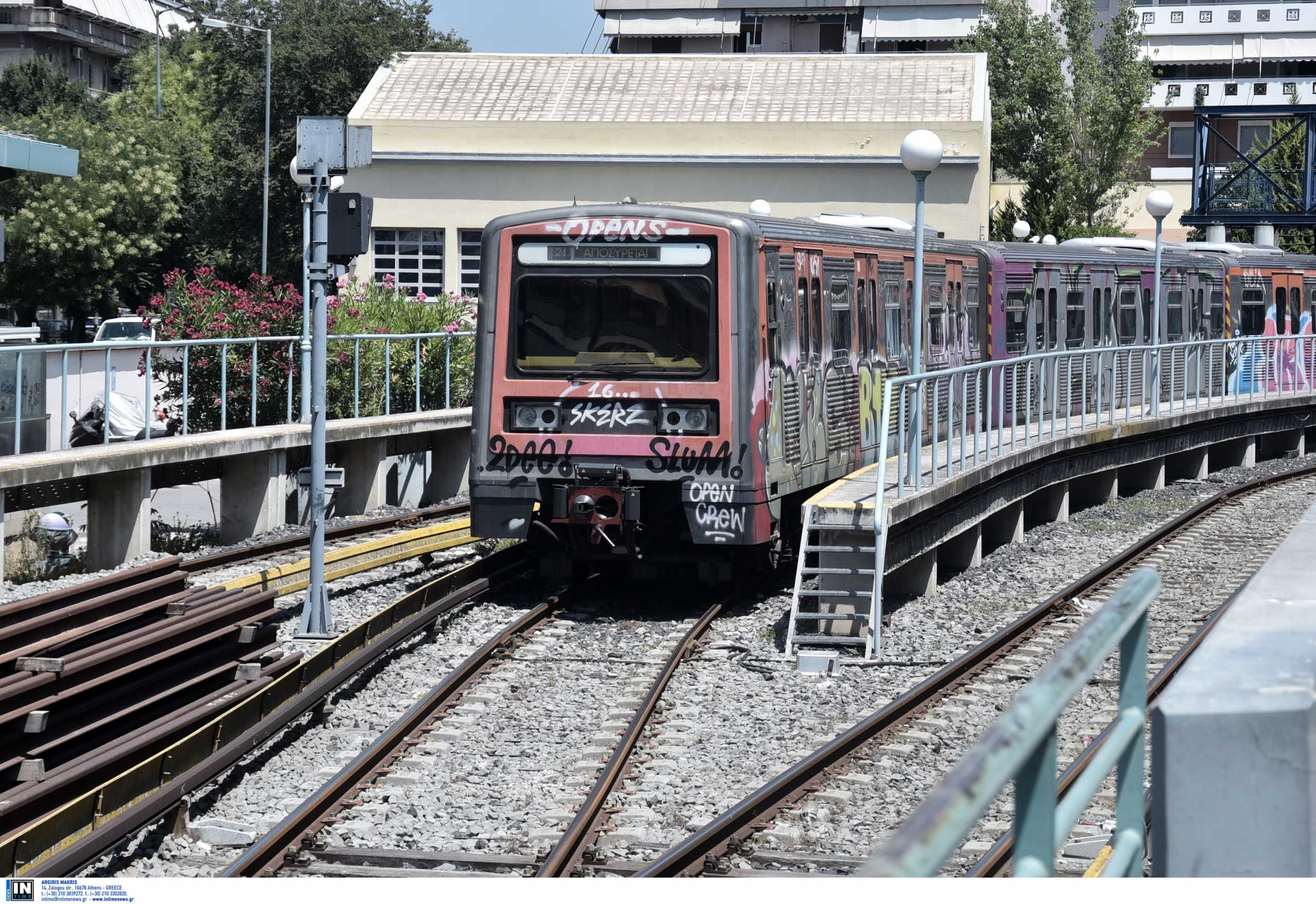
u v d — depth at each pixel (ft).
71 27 639.76
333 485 89.40
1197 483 176.76
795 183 236.84
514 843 55.01
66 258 401.70
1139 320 181.06
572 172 238.89
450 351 160.45
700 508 94.99
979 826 57.26
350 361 149.18
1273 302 216.13
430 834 56.18
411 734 69.05
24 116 466.29
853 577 91.40
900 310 124.16
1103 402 164.86
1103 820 58.03
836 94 252.42
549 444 97.09
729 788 61.77
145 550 113.80
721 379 94.32
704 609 100.32
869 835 56.70
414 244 243.19
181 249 456.45
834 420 109.81
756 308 95.25
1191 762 20.04
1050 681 16.31
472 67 264.52
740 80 259.60
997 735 14.61
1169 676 78.13
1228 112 257.55
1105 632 18.53
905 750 67.00
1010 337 151.23
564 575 102.06
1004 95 309.83
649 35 518.37
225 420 125.18
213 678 70.54
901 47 506.89
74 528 130.21
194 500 177.47
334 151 89.30
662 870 49.32
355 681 79.00
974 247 146.20
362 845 54.75
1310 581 27.32
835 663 83.15
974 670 82.53
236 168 352.69
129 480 112.47
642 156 236.84
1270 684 20.52
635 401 95.81
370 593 104.22
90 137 407.64
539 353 97.55
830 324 108.99
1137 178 331.57
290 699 69.56
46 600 64.95
